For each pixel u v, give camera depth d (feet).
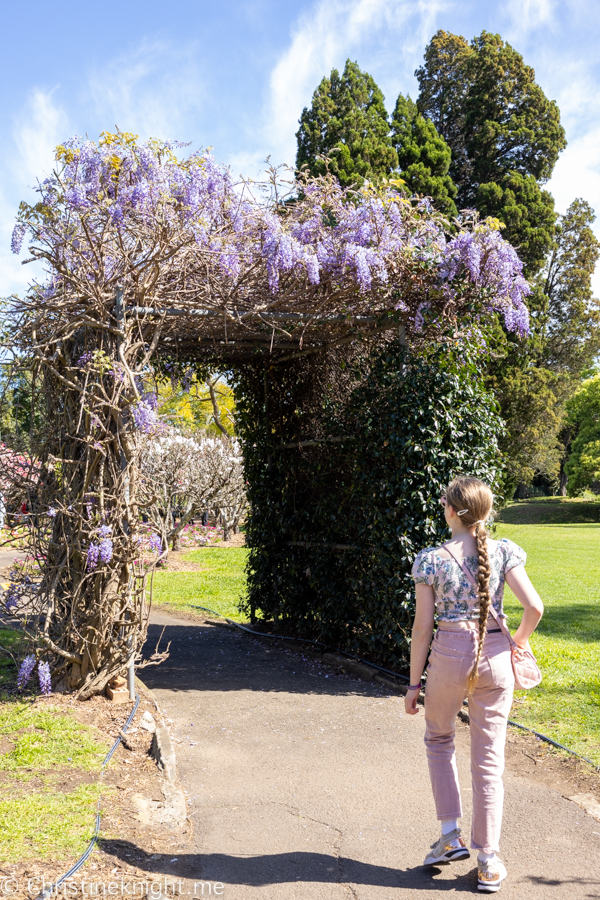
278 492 24.54
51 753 12.13
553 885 8.56
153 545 15.99
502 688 8.65
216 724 15.03
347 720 15.34
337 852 9.51
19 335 14.76
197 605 30.40
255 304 17.60
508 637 8.84
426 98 85.66
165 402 20.22
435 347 18.70
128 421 15.28
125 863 8.83
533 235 65.05
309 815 10.64
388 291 17.49
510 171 69.77
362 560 19.66
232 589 34.30
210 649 22.74
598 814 10.55
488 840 8.55
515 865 9.07
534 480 181.47
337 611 20.74
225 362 24.21
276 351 22.74
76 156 13.94
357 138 55.31
